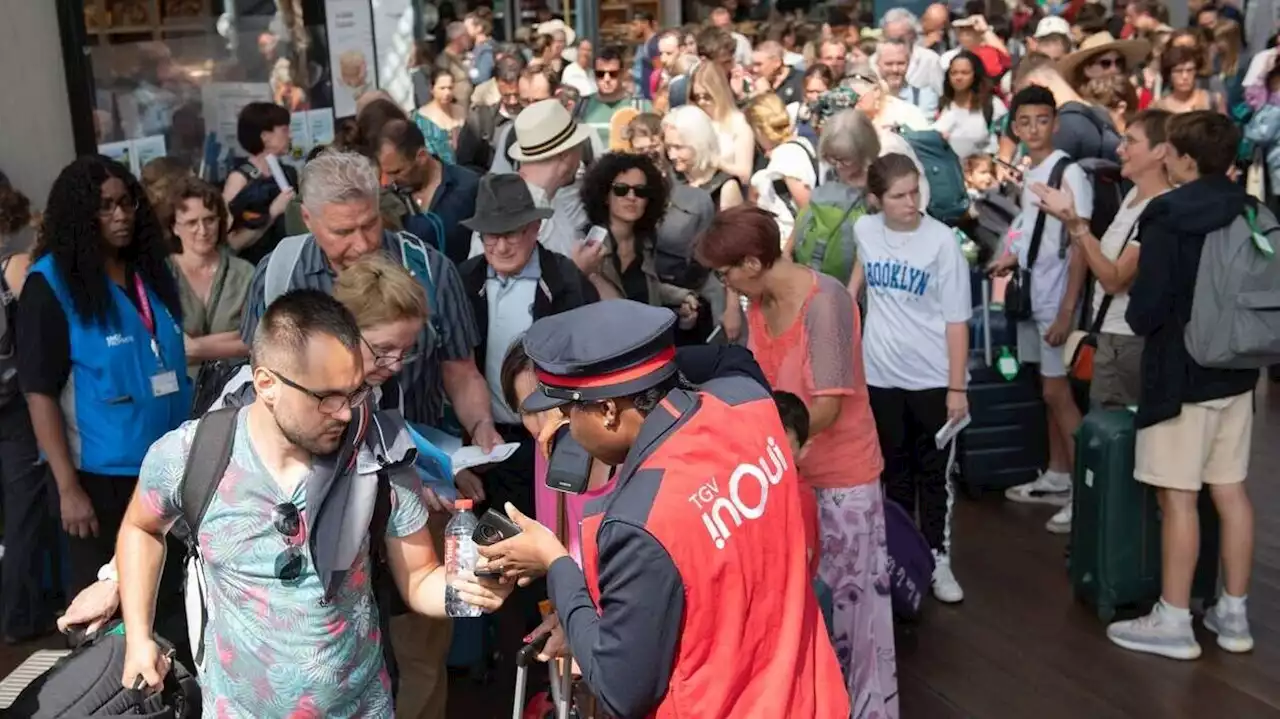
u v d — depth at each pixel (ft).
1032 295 19.38
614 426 7.46
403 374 12.02
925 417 16.42
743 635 7.23
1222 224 14.10
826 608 11.68
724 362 8.36
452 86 28.84
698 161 19.22
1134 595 16.26
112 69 18.58
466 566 8.64
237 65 21.52
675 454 7.23
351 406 7.99
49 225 12.69
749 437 7.48
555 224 17.47
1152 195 16.29
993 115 29.45
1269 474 21.45
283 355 7.77
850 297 12.46
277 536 8.12
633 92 36.09
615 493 7.25
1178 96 27.61
